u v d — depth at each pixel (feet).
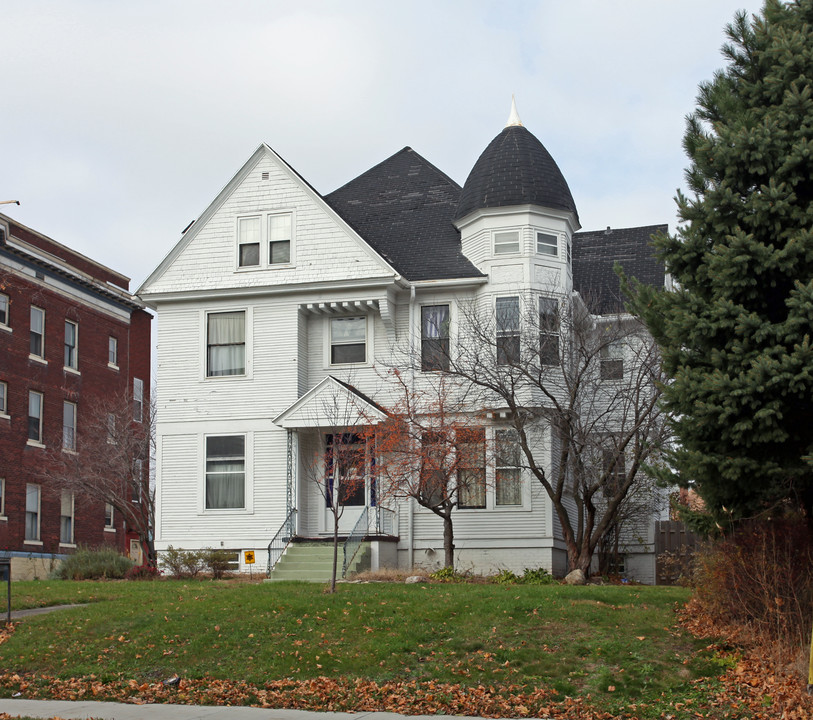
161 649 51.01
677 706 40.81
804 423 45.93
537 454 91.45
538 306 91.40
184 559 89.86
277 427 95.86
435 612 54.85
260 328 97.81
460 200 99.45
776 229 47.14
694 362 48.39
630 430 82.38
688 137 52.95
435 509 85.51
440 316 96.02
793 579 48.06
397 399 94.32
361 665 47.39
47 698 45.29
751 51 52.60
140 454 123.65
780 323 46.21
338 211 103.24
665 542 101.86
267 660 48.85
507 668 46.39
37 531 133.28
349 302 95.61
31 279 136.05
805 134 47.24
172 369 99.45
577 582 77.82
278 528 94.22
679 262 50.93
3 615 60.29
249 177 99.55
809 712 38.83
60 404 140.36
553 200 94.99
